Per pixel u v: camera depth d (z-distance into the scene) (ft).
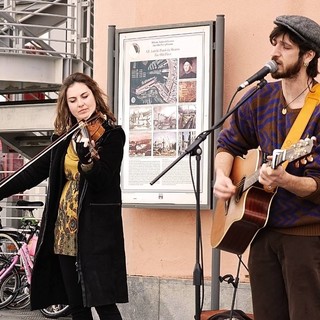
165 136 21.71
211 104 21.15
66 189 15.19
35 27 33.42
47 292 15.39
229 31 21.75
